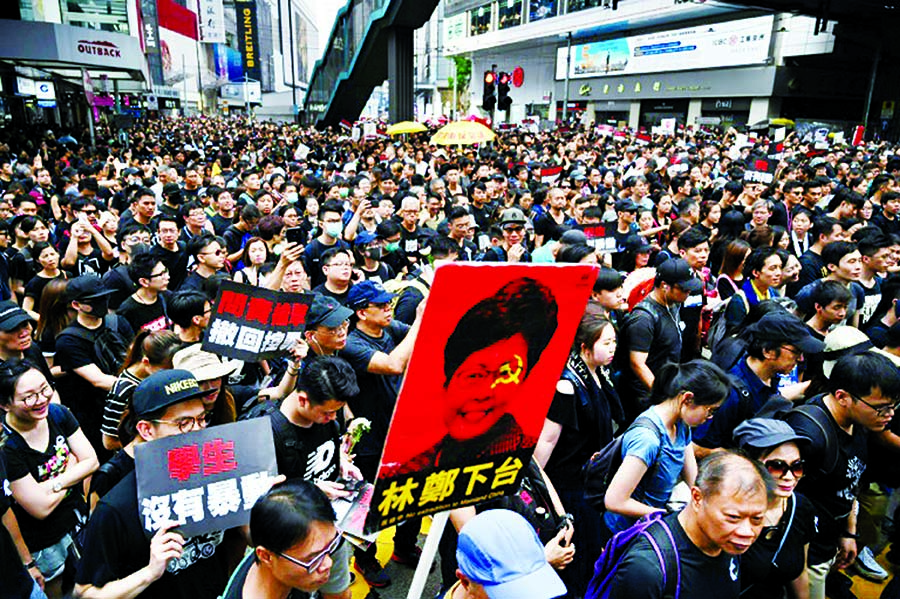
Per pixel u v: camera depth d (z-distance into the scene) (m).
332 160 16.41
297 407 2.67
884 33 31.38
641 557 2.15
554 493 2.78
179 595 2.32
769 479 2.23
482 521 1.85
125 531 2.15
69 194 7.86
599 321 3.13
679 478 3.08
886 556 4.04
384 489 1.90
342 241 6.12
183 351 3.07
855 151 18.66
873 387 2.73
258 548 1.85
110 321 4.16
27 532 2.95
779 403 3.23
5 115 24.69
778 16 33.56
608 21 41.56
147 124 38.53
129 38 20.08
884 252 5.25
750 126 29.34
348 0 25.39
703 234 5.32
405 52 23.19
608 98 46.50
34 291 5.26
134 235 6.20
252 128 40.31
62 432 3.09
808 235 7.15
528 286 1.84
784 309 3.97
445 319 1.75
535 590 1.72
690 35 38.47
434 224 8.46
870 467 3.49
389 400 3.58
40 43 16.20
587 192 9.75
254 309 3.17
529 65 55.41
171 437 2.25
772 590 2.63
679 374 2.75
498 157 15.46
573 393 3.04
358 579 3.75
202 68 84.06
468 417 1.96
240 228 7.16
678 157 14.59
